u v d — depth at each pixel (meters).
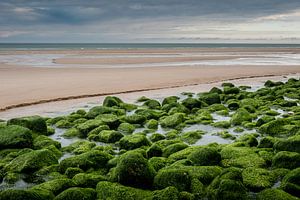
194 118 20.33
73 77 37.12
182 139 16.62
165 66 51.28
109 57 74.25
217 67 49.75
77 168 11.98
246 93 27.95
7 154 14.11
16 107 23.59
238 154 13.00
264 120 18.50
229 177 10.59
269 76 41.47
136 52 103.06
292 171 10.72
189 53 97.44
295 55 89.62
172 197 9.59
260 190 10.79
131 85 32.34
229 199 9.55
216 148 13.86
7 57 71.88
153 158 12.64
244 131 18.03
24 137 14.81
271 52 110.44
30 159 12.52
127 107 23.12
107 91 29.33
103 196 10.06
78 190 9.84
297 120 18.09
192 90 30.97
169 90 30.73
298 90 28.75
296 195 10.02
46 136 16.50
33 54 85.75
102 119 18.53
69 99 26.38
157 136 16.58
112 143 16.09
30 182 11.77
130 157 10.93
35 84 31.95
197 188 10.48
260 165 12.29
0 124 17.70
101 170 12.26
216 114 22.06
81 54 88.12
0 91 28.27
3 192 9.41
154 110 22.08
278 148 13.38
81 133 17.67
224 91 28.50
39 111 22.70
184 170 10.81
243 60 66.44
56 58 69.44
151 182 10.79
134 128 18.53
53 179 11.56
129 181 10.67
